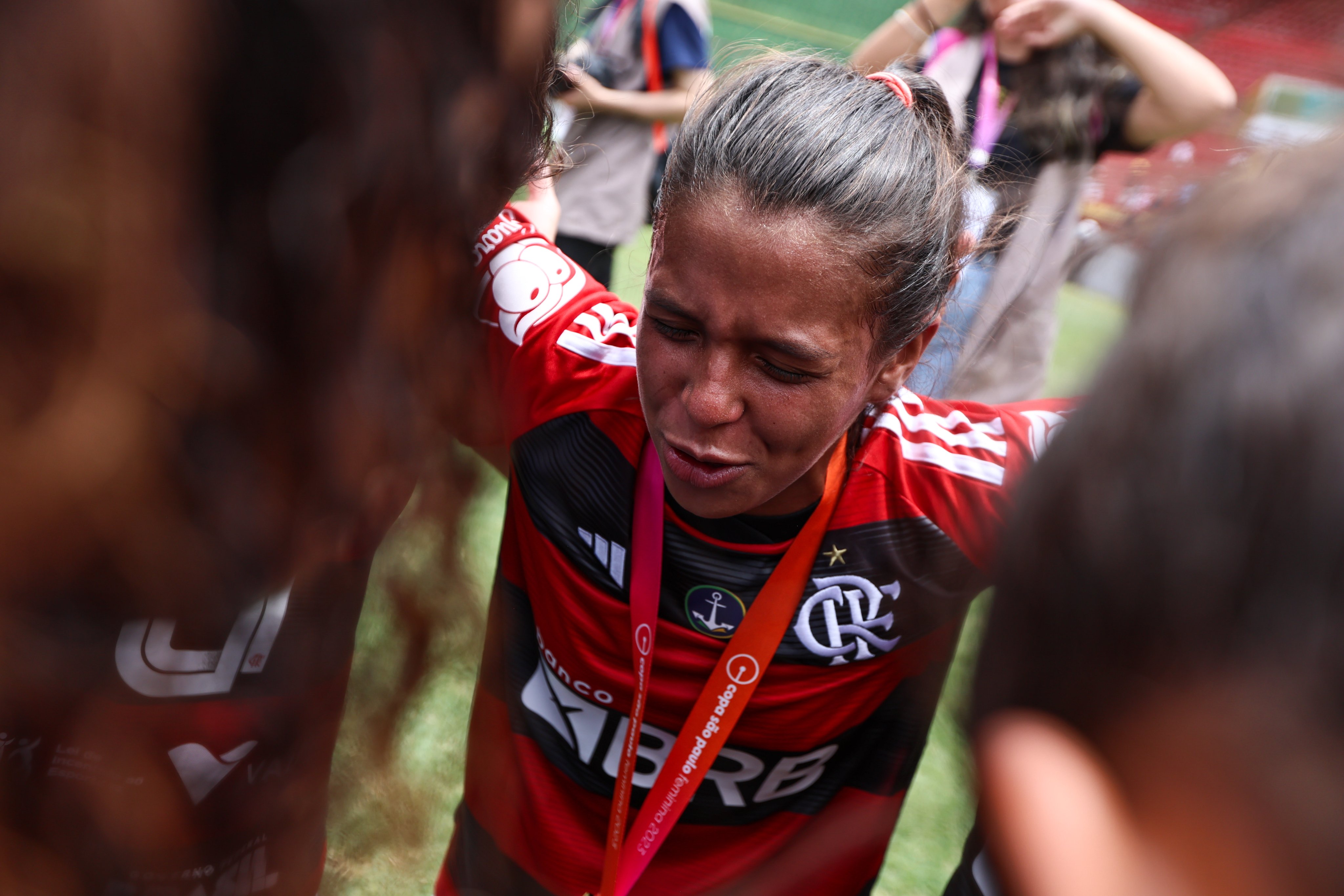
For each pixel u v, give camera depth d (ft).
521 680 3.40
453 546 1.50
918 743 3.27
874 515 2.83
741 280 2.20
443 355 1.33
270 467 1.17
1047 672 1.05
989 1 5.96
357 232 1.11
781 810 3.29
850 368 2.34
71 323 0.97
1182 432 0.91
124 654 1.66
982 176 3.57
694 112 2.39
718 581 2.92
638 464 2.93
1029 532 1.05
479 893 3.69
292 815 2.01
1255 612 0.88
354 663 1.63
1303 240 0.93
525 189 3.56
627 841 3.19
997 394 5.68
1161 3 31.55
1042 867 1.00
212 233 1.04
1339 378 0.85
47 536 1.09
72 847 1.44
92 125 0.91
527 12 1.20
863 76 2.44
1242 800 0.94
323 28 1.00
